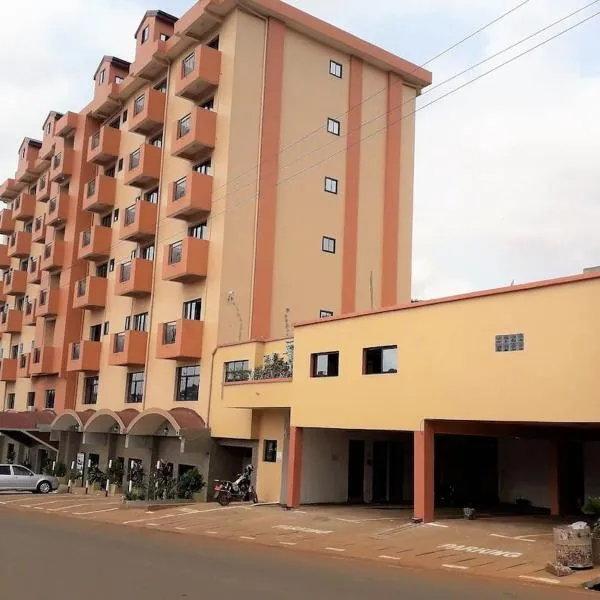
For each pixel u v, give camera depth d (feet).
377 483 84.64
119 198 131.44
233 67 102.12
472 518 63.41
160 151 116.98
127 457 113.70
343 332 70.33
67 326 138.51
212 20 106.42
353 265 111.04
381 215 116.37
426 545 50.49
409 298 118.01
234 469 92.12
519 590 35.29
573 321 50.29
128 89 130.00
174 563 41.01
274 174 103.81
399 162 120.67
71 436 130.52
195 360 99.45
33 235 166.40
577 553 40.73
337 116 113.19
